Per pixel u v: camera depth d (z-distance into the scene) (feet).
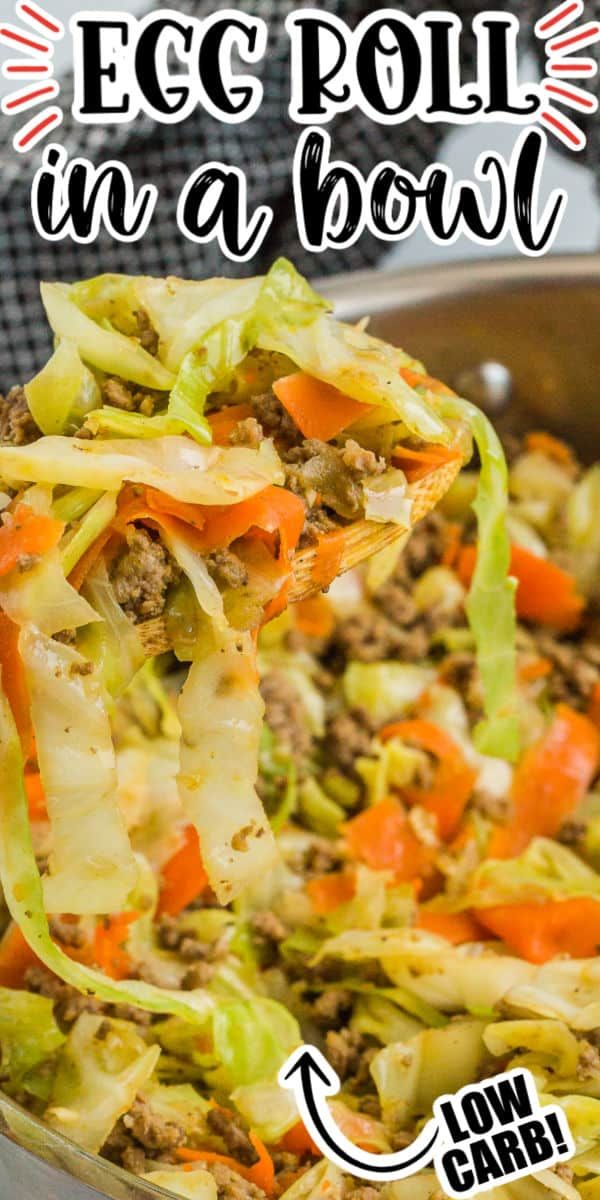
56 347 1.50
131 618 1.40
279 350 1.46
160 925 1.76
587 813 1.94
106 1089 1.56
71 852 1.38
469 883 1.82
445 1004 1.67
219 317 1.48
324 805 1.92
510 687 1.69
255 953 1.77
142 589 1.39
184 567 1.38
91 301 1.50
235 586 1.40
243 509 1.39
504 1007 1.64
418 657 2.07
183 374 1.44
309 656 2.07
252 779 1.41
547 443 2.17
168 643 1.43
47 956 1.42
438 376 2.13
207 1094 1.63
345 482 1.45
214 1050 1.61
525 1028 1.61
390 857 1.87
